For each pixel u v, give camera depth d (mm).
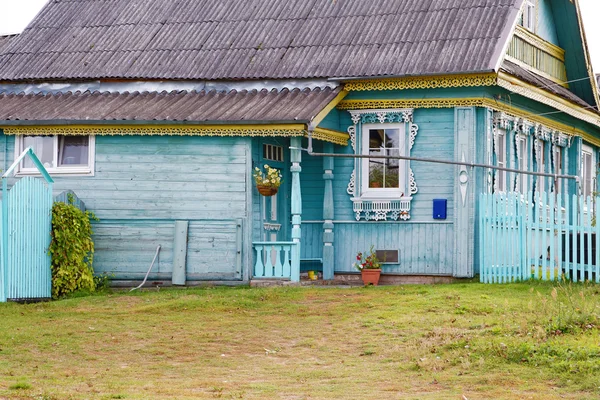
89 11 27828
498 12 23594
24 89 25859
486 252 22078
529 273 21469
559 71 29875
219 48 25125
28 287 21031
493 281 21953
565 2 28781
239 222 22406
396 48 23484
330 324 17797
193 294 21156
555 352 14102
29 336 16922
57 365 14961
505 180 24328
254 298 20312
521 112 25016
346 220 23859
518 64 26016
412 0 24953
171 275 22781
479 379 13297
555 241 21609
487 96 22797
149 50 25656
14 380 13695
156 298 20859
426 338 16016
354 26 24641
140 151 23094
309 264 24500
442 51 22922
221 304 19719
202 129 22406
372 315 18172
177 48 25484
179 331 17484
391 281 23422
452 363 14273
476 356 14445
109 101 24422
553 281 21062
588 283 20281
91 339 16828
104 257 23125
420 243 23234
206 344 16484
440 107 23062
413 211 23312
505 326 16125
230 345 16438
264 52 24578
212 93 24156
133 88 24938
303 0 26125
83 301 20688
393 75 22672
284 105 22594
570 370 13336
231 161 22578
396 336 16438
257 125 21969
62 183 23469
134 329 17672
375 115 23562
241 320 18375
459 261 22703
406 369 14242
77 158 23656
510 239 21734
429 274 23094
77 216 22109
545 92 25172
